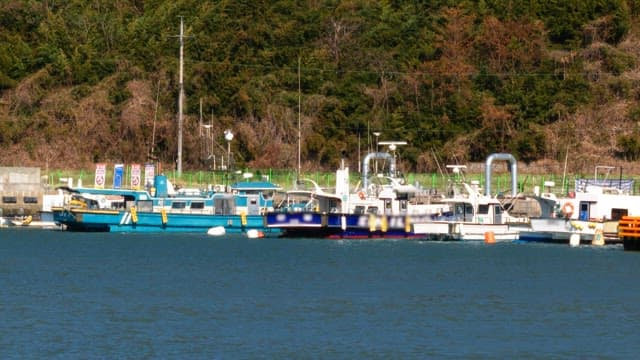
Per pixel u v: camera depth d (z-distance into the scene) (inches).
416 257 6663.4
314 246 7258.9
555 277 5753.0
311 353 3875.5
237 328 4281.5
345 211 7632.9
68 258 6530.5
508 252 6934.1
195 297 5022.1
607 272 5959.6
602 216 7327.8
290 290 5251.0
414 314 4608.8
